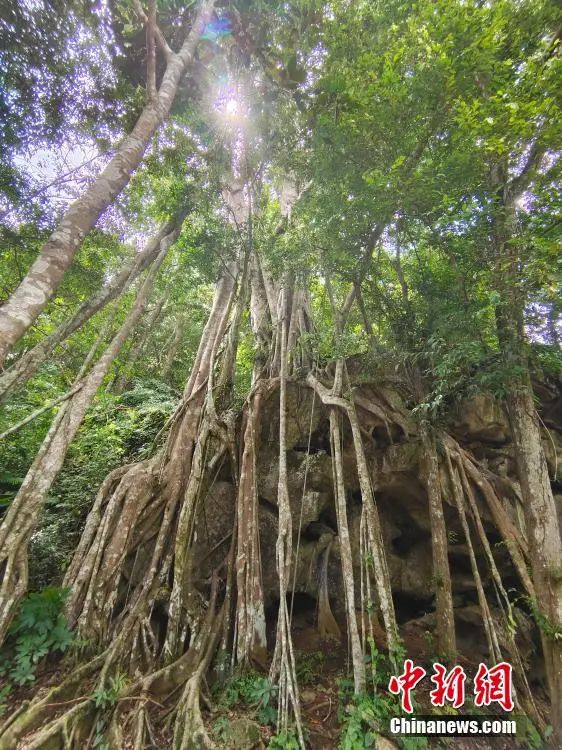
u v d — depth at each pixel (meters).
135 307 7.17
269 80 8.16
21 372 5.22
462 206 4.92
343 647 5.42
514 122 4.02
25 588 4.13
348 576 4.70
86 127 7.16
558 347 5.30
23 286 3.72
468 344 4.88
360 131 5.26
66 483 6.89
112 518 5.26
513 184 4.87
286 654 4.15
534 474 4.52
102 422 9.16
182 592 4.94
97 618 4.49
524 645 5.44
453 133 4.68
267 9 7.28
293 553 6.27
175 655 4.50
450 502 5.89
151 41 5.80
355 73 5.59
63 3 5.89
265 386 7.04
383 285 7.77
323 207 5.87
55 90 6.49
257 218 8.34
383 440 6.91
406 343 6.78
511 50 4.97
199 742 3.42
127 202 8.25
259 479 6.67
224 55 8.32
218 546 5.98
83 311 6.29
